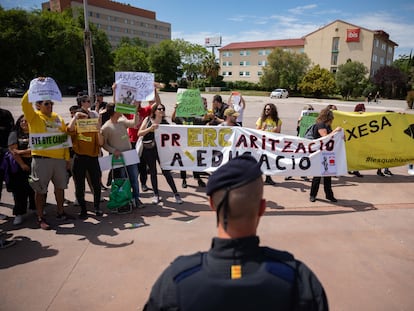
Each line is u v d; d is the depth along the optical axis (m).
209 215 5.16
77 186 4.97
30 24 44.41
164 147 5.73
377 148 7.42
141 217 5.07
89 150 4.92
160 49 68.06
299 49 72.62
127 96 5.11
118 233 4.50
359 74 54.91
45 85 4.46
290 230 4.65
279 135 5.78
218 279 1.08
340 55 67.56
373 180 7.45
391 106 37.91
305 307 1.09
